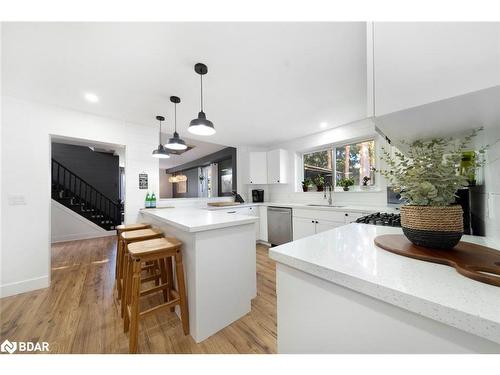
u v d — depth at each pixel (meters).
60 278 2.57
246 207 4.15
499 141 1.00
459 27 0.55
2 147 2.19
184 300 1.51
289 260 0.73
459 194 1.34
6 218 2.18
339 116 2.99
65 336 1.48
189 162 7.92
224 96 2.32
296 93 2.27
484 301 0.42
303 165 4.52
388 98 0.67
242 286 1.76
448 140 0.93
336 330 0.63
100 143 2.96
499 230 1.00
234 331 1.56
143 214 3.03
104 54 1.60
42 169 2.41
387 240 0.85
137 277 1.34
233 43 1.49
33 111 2.38
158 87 2.11
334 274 0.59
